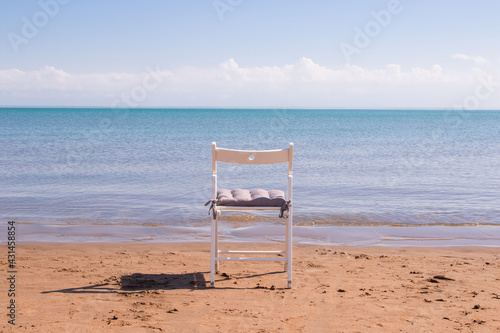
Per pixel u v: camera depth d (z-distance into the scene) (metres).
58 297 3.96
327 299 3.94
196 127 47.53
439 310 3.65
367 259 5.59
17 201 9.78
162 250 6.08
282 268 5.10
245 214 8.68
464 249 6.28
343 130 43.53
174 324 3.32
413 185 12.21
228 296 4.03
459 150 22.91
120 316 3.48
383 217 8.52
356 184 12.36
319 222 8.05
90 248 6.17
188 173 14.23
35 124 51.41
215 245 4.71
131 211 8.91
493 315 3.53
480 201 10.10
